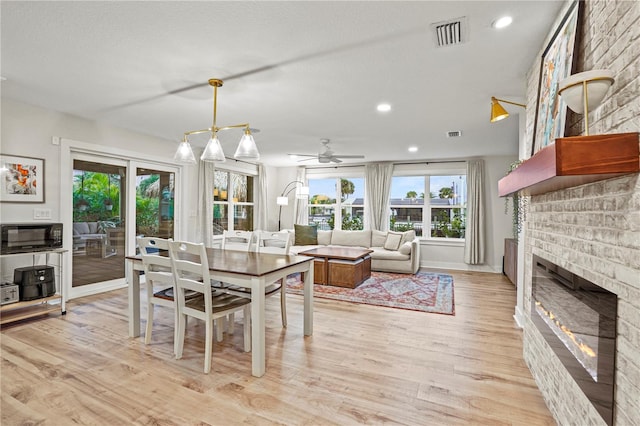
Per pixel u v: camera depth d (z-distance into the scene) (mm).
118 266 4688
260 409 1911
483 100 3373
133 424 1765
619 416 1195
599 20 1422
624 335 1170
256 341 2283
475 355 2635
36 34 2168
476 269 6625
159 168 5219
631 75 1159
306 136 5031
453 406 1957
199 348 2732
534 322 2250
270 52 2387
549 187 1659
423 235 7191
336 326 3281
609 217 1279
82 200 4258
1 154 3422
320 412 1891
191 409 1901
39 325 3203
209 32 2129
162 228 5312
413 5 1840
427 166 7062
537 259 2197
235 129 4629
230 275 2426
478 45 2273
